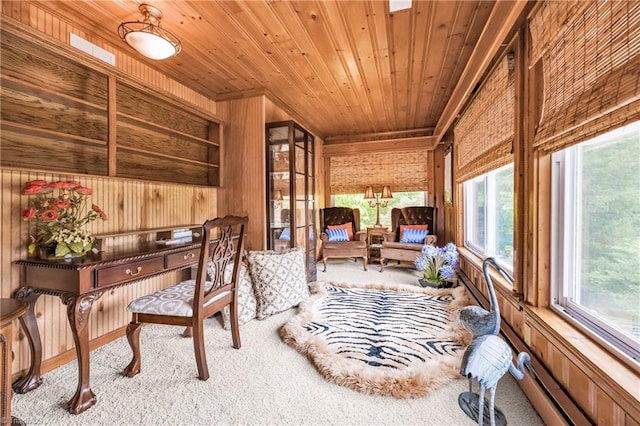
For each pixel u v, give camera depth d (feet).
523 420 4.36
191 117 10.14
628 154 3.69
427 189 16.90
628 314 3.63
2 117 5.49
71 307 4.75
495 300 4.41
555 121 4.51
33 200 5.67
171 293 6.07
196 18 6.32
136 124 8.15
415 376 5.21
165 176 9.05
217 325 7.82
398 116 13.98
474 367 3.86
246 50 7.69
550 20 4.70
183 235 8.74
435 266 11.46
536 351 5.02
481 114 8.90
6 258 5.28
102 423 4.36
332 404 4.70
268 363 5.94
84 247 5.54
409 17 6.35
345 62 8.40
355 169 18.22
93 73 7.05
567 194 4.93
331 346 6.51
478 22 6.53
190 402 4.78
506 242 8.07
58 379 5.53
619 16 3.25
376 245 15.94
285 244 10.76
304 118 14.16
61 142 6.41
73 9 6.01
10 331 3.48
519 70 5.98
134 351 5.60
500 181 8.54
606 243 4.07
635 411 2.83
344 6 5.98
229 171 10.91
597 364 3.42
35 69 5.96
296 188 11.14
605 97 3.37
